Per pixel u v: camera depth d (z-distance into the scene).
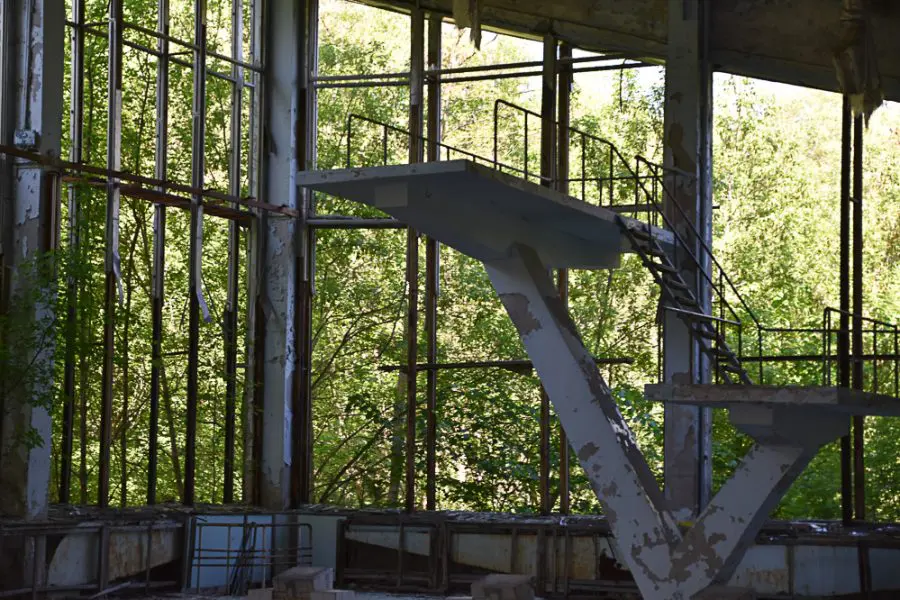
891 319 21.78
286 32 17.83
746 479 11.05
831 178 22.61
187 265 18.64
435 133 17.38
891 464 20.67
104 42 17.05
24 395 12.97
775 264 22.41
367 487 19.47
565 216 12.55
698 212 15.56
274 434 17.34
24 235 13.48
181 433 18.95
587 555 14.84
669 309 12.78
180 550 15.18
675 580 11.32
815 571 13.90
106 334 15.10
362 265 19.08
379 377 19.45
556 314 12.41
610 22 16.41
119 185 15.21
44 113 13.52
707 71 15.91
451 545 15.61
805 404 10.03
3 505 13.05
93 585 13.57
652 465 19.75
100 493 14.96
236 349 17.41
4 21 13.52
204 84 16.47
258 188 17.67
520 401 19.33
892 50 15.07
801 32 15.60
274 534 16.61
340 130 18.23
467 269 19.17
